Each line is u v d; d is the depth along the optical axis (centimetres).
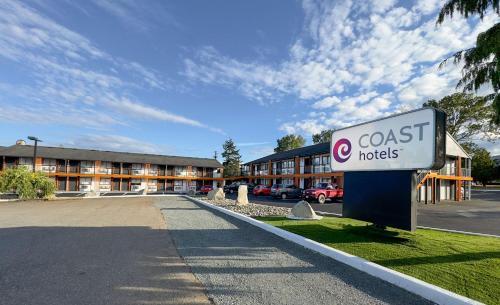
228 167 6500
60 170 4256
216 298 385
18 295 386
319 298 385
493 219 1264
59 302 366
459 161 2853
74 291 402
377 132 762
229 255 596
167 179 5075
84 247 654
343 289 417
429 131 634
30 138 2527
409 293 403
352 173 832
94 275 468
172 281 445
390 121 728
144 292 402
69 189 4312
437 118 634
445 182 2858
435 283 419
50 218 1148
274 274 481
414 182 673
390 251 593
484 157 4712
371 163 771
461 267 487
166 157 5362
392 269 481
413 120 671
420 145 650
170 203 1973
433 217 1340
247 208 1458
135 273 480
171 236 787
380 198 736
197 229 897
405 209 673
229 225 973
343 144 873
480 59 625
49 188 2303
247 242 715
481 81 646
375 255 564
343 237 727
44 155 4097
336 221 1015
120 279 451
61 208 1593
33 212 1372
